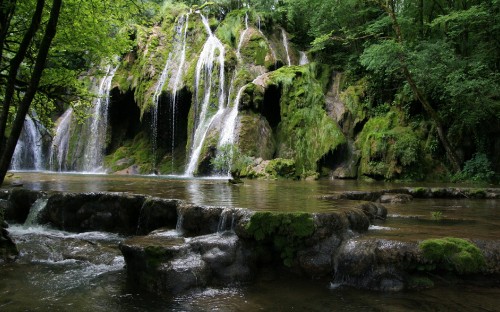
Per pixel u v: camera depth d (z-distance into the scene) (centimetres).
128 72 2483
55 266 613
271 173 1659
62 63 1248
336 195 895
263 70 2247
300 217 550
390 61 1608
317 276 534
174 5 2725
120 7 1190
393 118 1828
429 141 1695
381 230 623
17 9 897
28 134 2423
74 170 2397
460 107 1608
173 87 2289
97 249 673
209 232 620
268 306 445
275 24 2580
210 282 507
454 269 493
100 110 2447
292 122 1923
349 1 2105
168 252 509
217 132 1928
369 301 454
